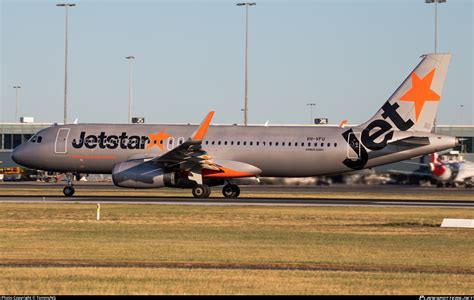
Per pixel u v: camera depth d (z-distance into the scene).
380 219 154.62
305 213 164.62
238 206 179.00
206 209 170.38
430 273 90.25
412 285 81.81
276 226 140.25
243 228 136.25
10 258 98.25
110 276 85.12
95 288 78.25
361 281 83.88
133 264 94.75
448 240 122.31
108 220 147.25
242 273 88.44
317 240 120.81
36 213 159.25
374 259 101.00
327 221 149.88
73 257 99.56
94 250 106.44
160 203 185.25
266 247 111.81
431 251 109.44
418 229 138.00
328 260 99.75
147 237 122.06
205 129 196.50
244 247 111.50
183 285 80.38
